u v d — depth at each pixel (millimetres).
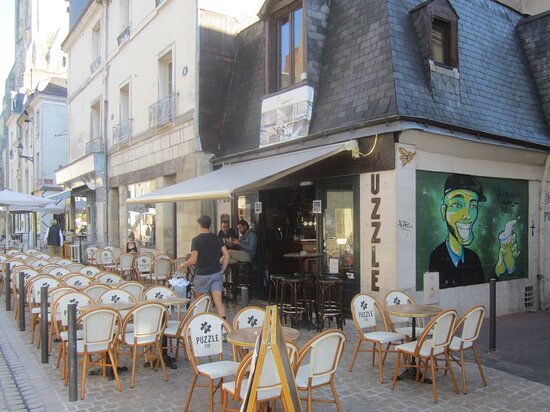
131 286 6840
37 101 31297
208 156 11133
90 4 18469
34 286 7184
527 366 5871
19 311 7766
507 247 8906
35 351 6535
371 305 5723
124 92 16422
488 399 4805
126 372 5617
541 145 8906
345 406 4625
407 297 6133
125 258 11875
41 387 5172
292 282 7402
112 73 17031
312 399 4332
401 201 7121
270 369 3566
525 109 9242
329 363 4109
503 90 9008
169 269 10680
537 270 9445
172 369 5699
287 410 3137
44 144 30547
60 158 30984
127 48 15633
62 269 8945
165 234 13234
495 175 8648
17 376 5516
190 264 6789
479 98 8383
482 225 8469
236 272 9664
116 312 5059
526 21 10133
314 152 7758
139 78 14711
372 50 7738
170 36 12648
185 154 11664
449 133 7406
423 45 7750
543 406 4637
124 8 16297
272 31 9648
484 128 8070
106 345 5043
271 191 10352
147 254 11625
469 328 5086
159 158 13227
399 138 7035
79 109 21297
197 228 11422
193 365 4379
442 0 8008
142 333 5195
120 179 16359
